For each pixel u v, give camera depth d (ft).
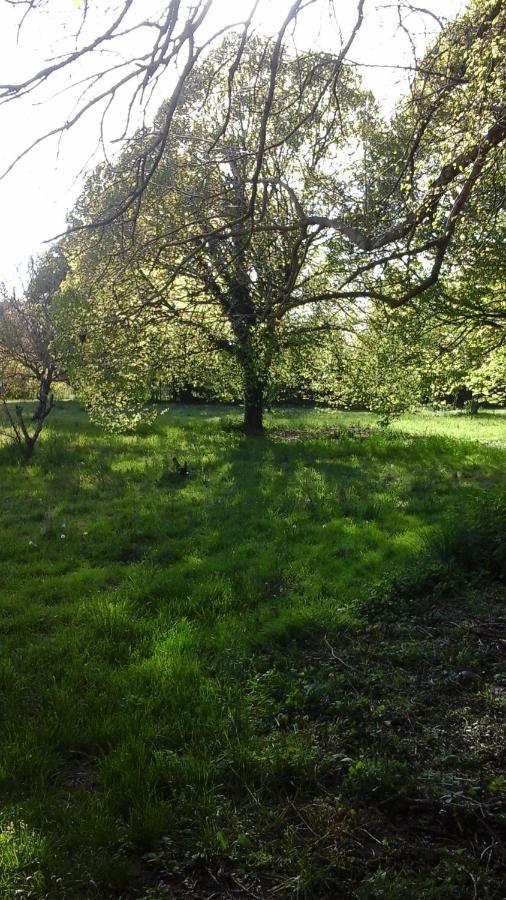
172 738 14.21
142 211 18.52
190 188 20.54
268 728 14.62
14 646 19.17
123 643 18.88
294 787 12.63
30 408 91.66
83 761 14.02
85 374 34.60
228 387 66.23
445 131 14.05
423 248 13.50
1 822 11.55
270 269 28.81
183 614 21.52
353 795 12.19
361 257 26.27
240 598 22.38
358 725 14.35
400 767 12.55
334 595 22.39
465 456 50.52
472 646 17.78
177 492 38.88
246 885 10.35
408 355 44.62
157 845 11.20
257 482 41.27
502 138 12.37
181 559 27.40
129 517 33.40
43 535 31.14
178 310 32.60
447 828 11.30
